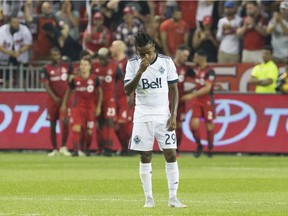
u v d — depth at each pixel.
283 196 41.88
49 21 86.00
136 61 36.19
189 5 86.31
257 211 34.34
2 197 40.56
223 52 84.25
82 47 87.00
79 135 77.00
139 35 35.22
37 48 86.56
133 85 35.72
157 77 36.03
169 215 32.59
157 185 47.75
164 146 35.97
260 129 79.38
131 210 34.44
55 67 76.94
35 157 74.94
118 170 59.16
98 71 76.44
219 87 82.38
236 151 79.50
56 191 43.81
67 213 33.22
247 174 56.31
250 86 82.00
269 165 66.00
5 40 83.44
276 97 79.12
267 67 79.62
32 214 32.78
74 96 76.88
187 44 85.31
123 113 77.25
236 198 40.69
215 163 68.19
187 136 79.94
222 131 79.81
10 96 82.06
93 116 76.56
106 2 86.31
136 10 86.25
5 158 72.94
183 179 51.84
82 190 44.44
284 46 83.06
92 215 32.53
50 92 77.00
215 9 86.31
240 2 85.69
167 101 36.31
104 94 76.62
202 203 37.91
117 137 79.81
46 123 81.62
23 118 81.94
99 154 78.75
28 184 47.56
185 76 75.88
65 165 64.25
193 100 76.06
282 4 82.38
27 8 86.75
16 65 84.25
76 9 88.00
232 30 84.00
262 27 83.12
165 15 87.31
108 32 84.94
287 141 78.88
